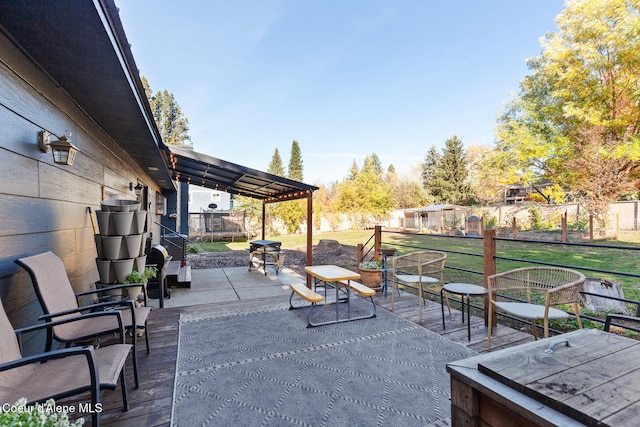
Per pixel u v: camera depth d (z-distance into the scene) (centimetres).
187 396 217
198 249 1146
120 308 269
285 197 711
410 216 2108
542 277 301
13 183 205
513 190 2452
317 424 190
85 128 331
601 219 1201
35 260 204
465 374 108
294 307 428
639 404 87
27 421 98
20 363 127
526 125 1459
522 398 94
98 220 280
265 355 282
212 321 373
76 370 163
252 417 196
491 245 348
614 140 1198
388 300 469
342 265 831
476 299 479
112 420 190
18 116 210
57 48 204
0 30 189
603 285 405
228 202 2314
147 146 468
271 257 834
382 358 276
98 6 161
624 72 1141
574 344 125
